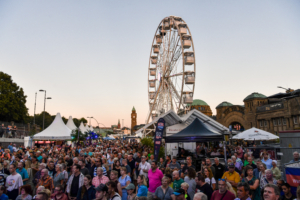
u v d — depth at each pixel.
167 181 7.27
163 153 22.72
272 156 17.80
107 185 6.66
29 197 7.41
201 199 4.95
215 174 10.16
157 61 42.81
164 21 38.06
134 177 12.51
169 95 36.75
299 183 7.68
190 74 32.56
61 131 31.64
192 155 18.62
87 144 39.97
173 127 22.06
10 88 58.94
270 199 4.95
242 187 6.04
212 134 14.34
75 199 8.55
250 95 66.62
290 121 52.25
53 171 10.77
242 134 23.41
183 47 32.59
